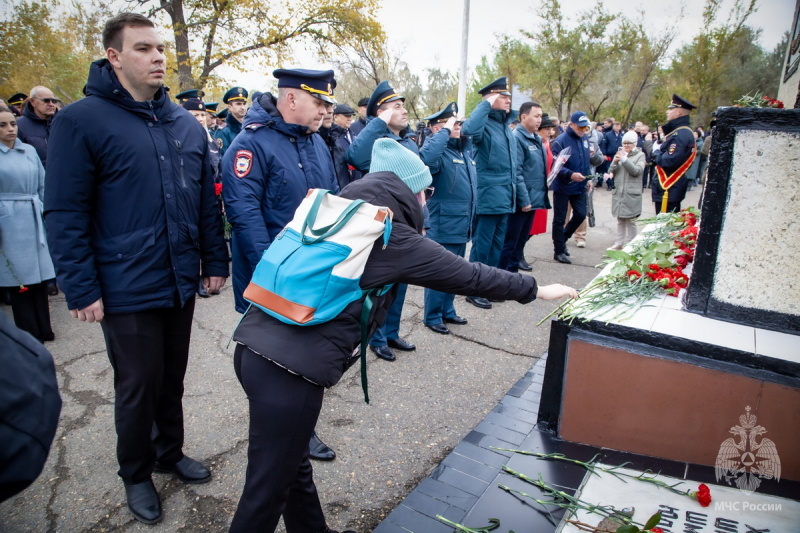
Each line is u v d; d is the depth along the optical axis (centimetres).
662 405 221
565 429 245
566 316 234
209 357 381
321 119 254
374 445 276
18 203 377
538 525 200
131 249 201
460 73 1017
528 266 629
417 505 214
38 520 223
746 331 218
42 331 402
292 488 184
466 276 166
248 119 251
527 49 2216
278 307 153
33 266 385
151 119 203
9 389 92
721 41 1947
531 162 572
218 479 249
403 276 162
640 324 224
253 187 242
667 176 634
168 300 211
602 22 2073
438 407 314
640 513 198
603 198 1360
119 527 219
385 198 167
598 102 2505
